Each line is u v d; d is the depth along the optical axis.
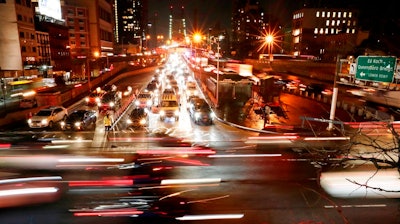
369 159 5.35
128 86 47.44
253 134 20.30
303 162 14.42
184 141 18.34
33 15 61.38
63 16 93.69
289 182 12.00
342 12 96.44
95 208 9.74
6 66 55.28
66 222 8.93
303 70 63.56
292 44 106.12
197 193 10.98
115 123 23.78
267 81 30.86
